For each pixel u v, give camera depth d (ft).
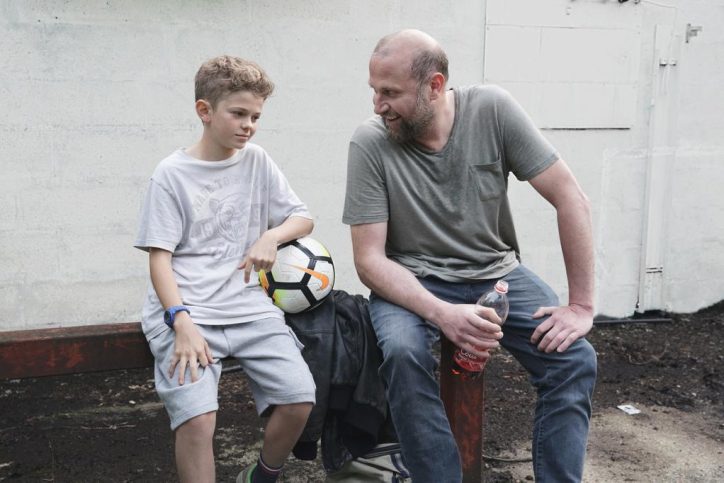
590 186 16.65
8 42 12.92
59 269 13.89
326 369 8.00
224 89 7.38
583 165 16.52
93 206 13.89
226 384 13.67
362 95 15.06
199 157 7.81
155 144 14.02
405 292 8.02
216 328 7.56
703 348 15.83
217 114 7.47
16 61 13.02
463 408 8.57
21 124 13.24
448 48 15.38
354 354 8.18
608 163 16.65
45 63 13.16
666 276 17.57
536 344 8.22
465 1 15.26
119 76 13.60
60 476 10.28
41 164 13.47
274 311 7.88
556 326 7.95
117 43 13.48
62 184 13.65
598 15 15.96
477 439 8.68
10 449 11.04
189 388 7.06
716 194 17.51
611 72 16.25
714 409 13.01
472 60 15.56
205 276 7.66
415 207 8.39
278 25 14.30
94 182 13.82
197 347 7.15
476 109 8.28
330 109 14.90
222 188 7.81
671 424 12.38
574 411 7.77
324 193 15.19
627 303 17.44
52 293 13.93
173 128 14.07
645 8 16.21
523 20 15.60
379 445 8.67
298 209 8.25
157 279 7.36
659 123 16.80
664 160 16.98
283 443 7.57
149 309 7.72
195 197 7.65
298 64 14.57
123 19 13.43
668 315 17.69
